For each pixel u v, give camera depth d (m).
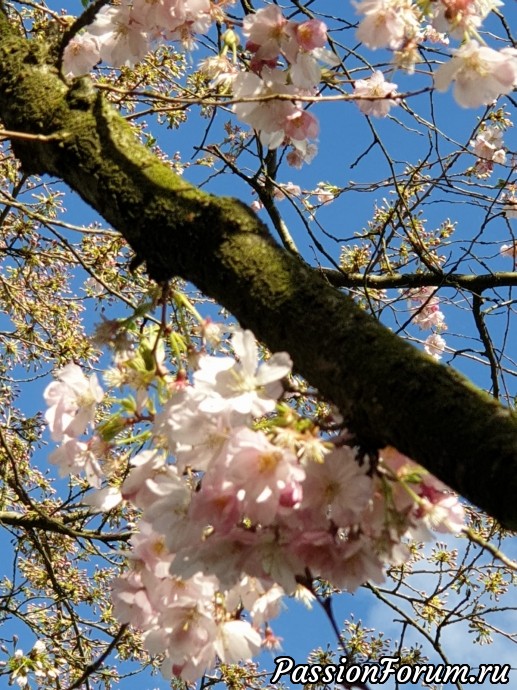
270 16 0.63
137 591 0.52
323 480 0.45
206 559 0.46
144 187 0.53
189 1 0.67
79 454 0.53
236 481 0.44
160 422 0.49
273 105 0.64
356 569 0.46
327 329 0.45
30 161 0.60
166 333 0.55
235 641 0.52
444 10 0.61
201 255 0.50
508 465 0.40
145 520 0.48
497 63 0.59
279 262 0.48
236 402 0.45
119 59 0.70
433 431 0.41
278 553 0.45
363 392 0.43
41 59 0.62
